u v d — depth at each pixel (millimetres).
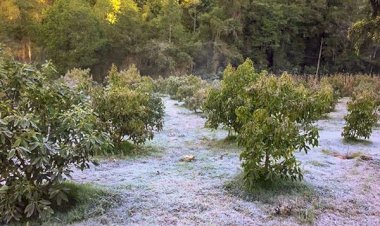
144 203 3592
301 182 4250
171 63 30391
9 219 2881
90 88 5953
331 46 39594
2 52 3512
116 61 31609
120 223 3152
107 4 32906
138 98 5793
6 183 3014
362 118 7348
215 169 4918
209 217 3330
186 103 13164
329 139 7648
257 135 3830
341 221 3387
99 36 30453
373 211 3660
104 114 5516
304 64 41156
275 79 4254
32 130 2893
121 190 3924
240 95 6270
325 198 3916
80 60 29516
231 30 35594
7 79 3211
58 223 3064
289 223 3275
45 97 3293
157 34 32625
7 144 2867
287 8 39469
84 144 3141
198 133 8031
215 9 36062
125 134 5738
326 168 5195
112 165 5062
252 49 38062
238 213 3447
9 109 3035
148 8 35406
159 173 4699
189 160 5457
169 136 7621
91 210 3332
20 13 30984
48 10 31812
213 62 33125
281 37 38781
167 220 3236
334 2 40281
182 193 3920
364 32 7824
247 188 3957
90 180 4297
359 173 4973
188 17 37781
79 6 30688
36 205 2945
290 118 4008
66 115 3189
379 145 7188
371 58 37750
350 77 21750
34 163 2832
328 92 4137
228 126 6820
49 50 29938
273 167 4023
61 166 3096
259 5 37844
